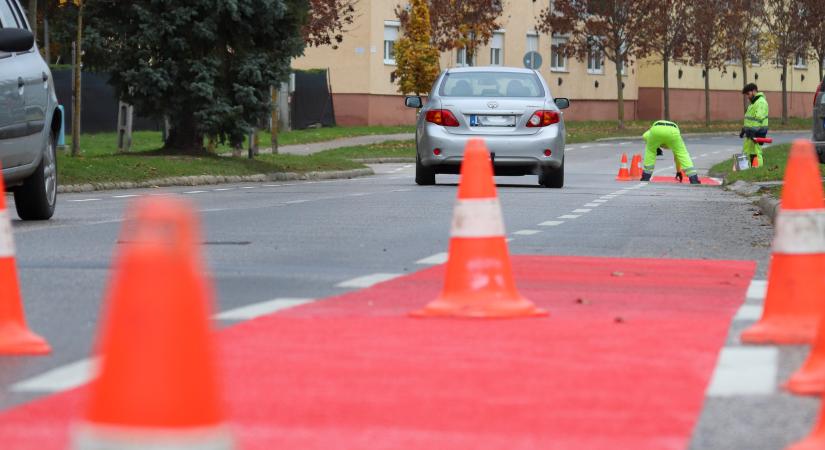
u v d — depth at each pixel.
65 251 15.52
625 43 99.75
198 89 39.81
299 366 8.09
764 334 8.95
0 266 8.63
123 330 3.96
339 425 6.57
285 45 40.88
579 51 95.38
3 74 18.97
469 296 10.21
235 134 40.69
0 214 8.66
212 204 25.27
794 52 104.50
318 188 32.84
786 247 9.02
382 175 46.94
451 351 8.65
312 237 17.62
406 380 7.69
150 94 40.03
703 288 12.26
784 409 6.90
